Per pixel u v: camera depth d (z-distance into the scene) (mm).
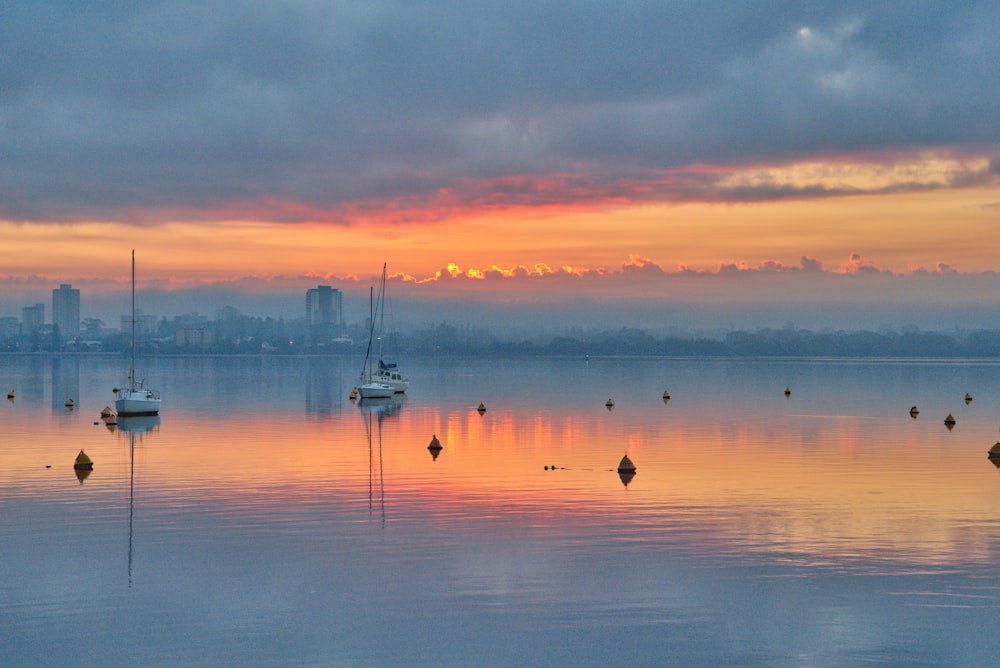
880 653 22641
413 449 58719
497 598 26422
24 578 28375
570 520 35781
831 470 48781
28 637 23750
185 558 30484
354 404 104812
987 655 22484
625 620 24750
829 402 107062
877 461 52562
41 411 94562
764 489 42656
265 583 27859
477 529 34250
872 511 37406
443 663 22156
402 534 33531
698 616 25000
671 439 64688
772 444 61438
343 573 28797
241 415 87938
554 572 28797
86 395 125062
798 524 34969
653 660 22281
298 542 32406
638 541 32438
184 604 26062
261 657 22500
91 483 44656
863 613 25188
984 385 152250
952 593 26719
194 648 23016
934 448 59094
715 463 51625
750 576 28312
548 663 22141
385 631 24047
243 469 49406
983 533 33469
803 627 24219
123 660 22344
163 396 120500
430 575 28562
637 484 44156
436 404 104688
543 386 152000
